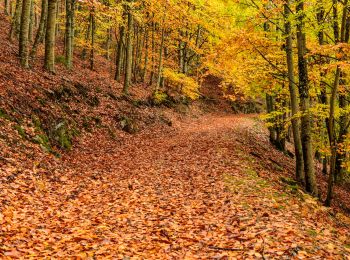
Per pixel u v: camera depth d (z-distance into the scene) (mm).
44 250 5965
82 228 7105
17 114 12281
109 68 34469
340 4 12062
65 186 10023
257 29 15547
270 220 7449
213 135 20828
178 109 31344
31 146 11469
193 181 10938
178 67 37812
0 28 25969
